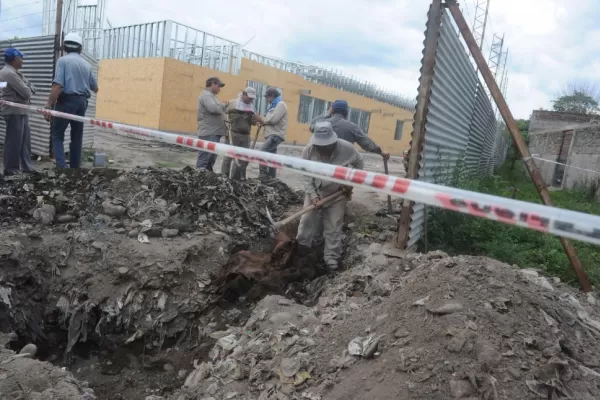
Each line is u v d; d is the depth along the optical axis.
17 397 2.48
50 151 8.41
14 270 3.98
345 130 5.43
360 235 5.37
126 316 4.05
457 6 4.51
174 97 15.75
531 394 2.17
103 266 4.23
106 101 17.42
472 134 10.05
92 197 5.04
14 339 3.54
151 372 3.84
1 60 9.19
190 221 5.01
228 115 7.66
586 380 2.32
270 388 2.70
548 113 23.42
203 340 3.93
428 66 4.57
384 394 2.28
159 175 5.52
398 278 3.63
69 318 4.01
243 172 7.44
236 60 18.17
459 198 2.07
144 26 16.56
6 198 4.72
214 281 4.38
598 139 13.41
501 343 2.38
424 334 2.50
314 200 4.75
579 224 1.75
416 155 4.72
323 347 2.84
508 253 5.17
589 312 3.20
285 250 4.84
